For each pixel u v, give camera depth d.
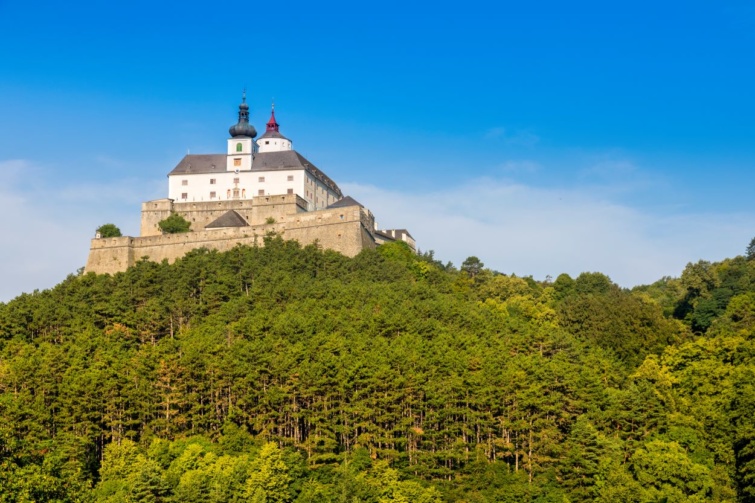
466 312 190.75
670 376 172.38
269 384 155.62
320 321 176.50
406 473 140.12
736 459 134.25
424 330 173.75
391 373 148.38
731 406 146.50
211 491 128.50
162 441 145.12
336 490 130.50
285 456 138.12
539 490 133.25
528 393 146.50
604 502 130.00
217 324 186.25
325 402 148.75
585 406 151.88
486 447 143.62
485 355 159.38
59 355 162.38
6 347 181.25
